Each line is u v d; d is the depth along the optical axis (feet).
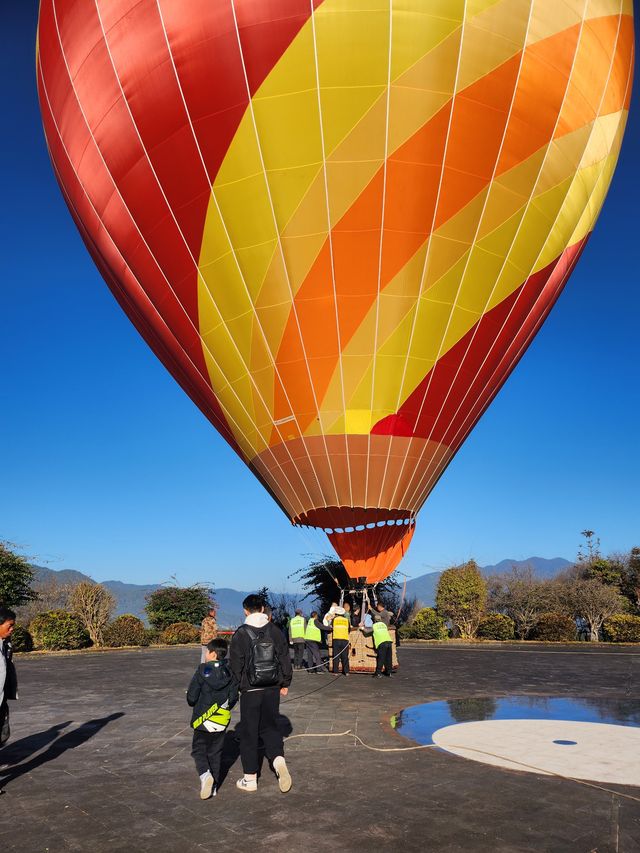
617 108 48.60
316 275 42.60
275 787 20.40
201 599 114.01
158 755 24.91
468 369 46.80
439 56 39.17
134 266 49.11
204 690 19.79
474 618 99.55
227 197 42.29
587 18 43.52
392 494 46.93
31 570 83.97
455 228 42.50
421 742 26.84
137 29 42.22
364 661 53.93
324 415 45.50
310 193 41.11
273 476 49.11
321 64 38.96
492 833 16.47
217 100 40.63
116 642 90.94
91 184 48.70
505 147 41.88
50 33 47.88
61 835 16.55
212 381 49.60
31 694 41.81
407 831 16.63
